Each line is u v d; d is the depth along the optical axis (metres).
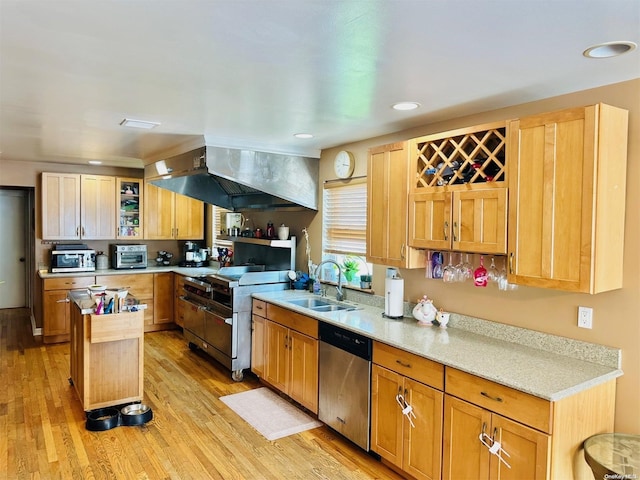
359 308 3.82
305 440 3.30
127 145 4.48
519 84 2.40
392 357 2.80
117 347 3.70
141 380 3.81
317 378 3.50
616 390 2.31
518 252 2.40
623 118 2.22
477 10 1.55
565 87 2.43
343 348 3.21
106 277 5.91
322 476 2.84
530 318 2.70
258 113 3.09
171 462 2.97
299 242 4.91
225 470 2.89
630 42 1.82
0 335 5.99
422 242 3.00
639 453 2.03
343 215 4.30
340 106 2.88
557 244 2.23
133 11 1.60
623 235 2.26
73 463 2.93
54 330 5.60
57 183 5.86
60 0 1.52
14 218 7.60
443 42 1.85
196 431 3.40
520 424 2.09
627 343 2.28
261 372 4.30
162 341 5.86
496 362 2.40
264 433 3.38
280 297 4.25
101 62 2.14
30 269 7.06
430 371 2.53
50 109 3.04
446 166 2.87
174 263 7.10
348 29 1.74
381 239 3.33
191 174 4.30
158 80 2.40
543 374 2.22
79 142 4.33
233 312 4.40
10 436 3.28
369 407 2.98
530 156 2.34
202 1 1.52
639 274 2.23
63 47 1.95
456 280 3.06
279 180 4.38
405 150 3.12
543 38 1.79
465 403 2.34
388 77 2.31
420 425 2.60
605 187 2.13
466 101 2.73
